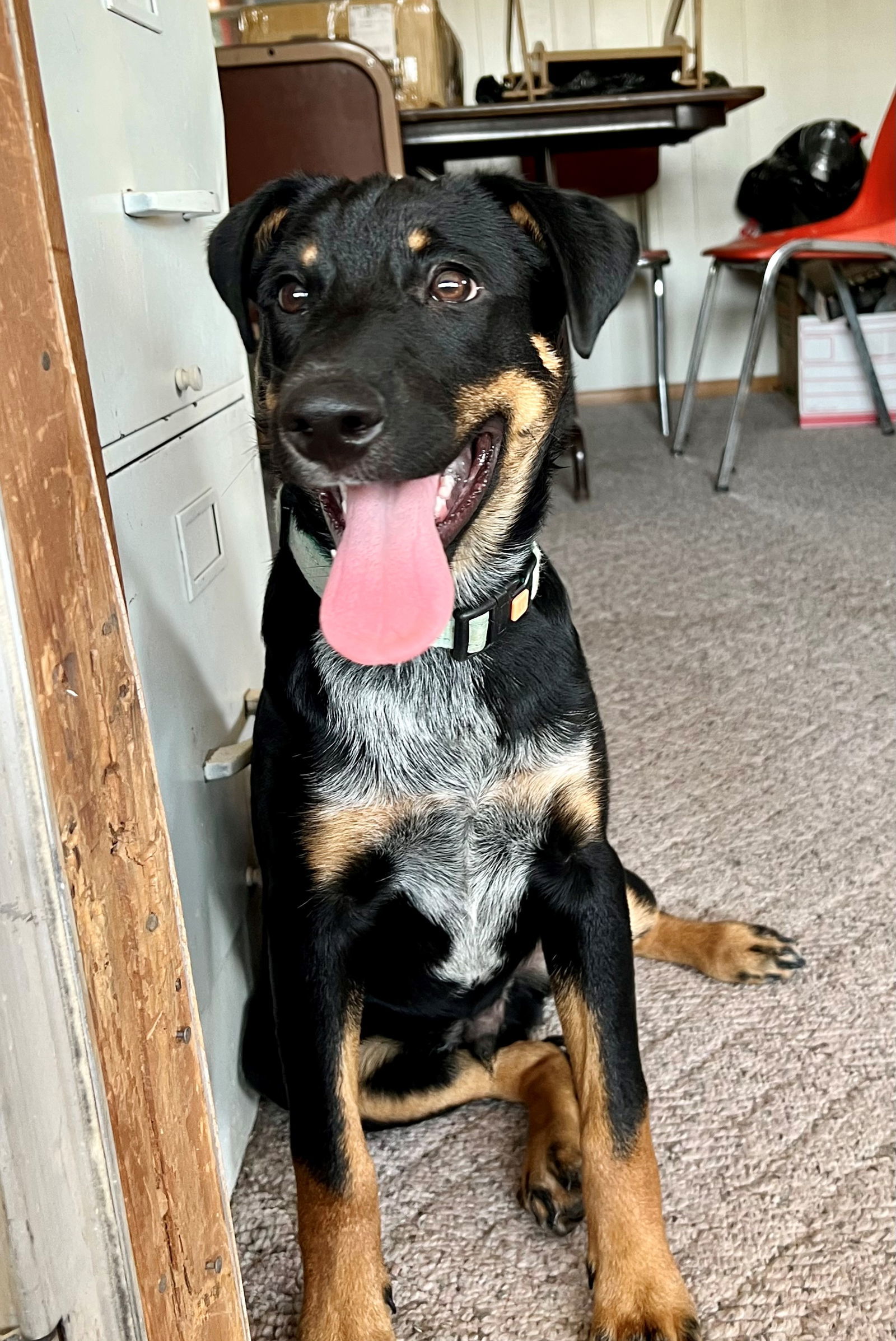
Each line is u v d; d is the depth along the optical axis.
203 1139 0.90
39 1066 0.71
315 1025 1.23
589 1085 1.25
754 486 4.20
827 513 3.79
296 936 1.25
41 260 0.73
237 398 1.73
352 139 2.94
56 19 1.09
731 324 6.01
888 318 4.86
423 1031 1.45
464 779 1.27
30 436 0.70
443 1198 1.37
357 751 1.25
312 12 3.51
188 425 1.47
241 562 1.70
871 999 1.64
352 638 1.12
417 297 1.22
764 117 5.70
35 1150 0.72
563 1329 1.19
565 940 1.32
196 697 1.41
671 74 3.77
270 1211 1.36
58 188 0.94
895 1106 1.44
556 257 1.27
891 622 2.89
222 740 1.51
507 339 1.26
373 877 1.29
